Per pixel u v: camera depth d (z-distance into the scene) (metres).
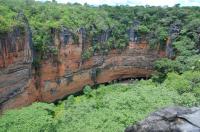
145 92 36.91
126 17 74.12
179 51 66.19
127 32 71.69
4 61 44.69
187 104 30.77
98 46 66.12
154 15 77.31
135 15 76.12
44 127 31.89
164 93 35.56
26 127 31.59
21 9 58.38
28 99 52.09
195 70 52.75
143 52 72.75
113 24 70.56
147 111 30.33
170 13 77.31
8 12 50.69
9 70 46.16
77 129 29.30
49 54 55.72
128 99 33.84
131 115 29.33
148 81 59.03
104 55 67.94
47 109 41.09
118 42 69.94
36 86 54.66
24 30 49.53
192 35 69.44
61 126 32.06
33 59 53.22
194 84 41.41
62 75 59.22
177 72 56.97
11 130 31.30
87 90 60.31
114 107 32.94
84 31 62.88
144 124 15.63
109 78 70.81
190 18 74.56
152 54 72.81
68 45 59.16
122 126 27.94
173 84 41.75
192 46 66.38
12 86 47.28
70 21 61.72
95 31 65.25
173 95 34.44
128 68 72.81
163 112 16.08
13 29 46.59
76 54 61.34
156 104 31.55
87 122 30.25
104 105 35.56
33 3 70.69
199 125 14.74
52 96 58.25
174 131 14.65
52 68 56.97
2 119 33.41
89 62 65.00
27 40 50.66
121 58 71.38
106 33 67.94
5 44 44.53
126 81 72.06
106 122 29.14
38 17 60.19
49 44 55.78
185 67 56.62
